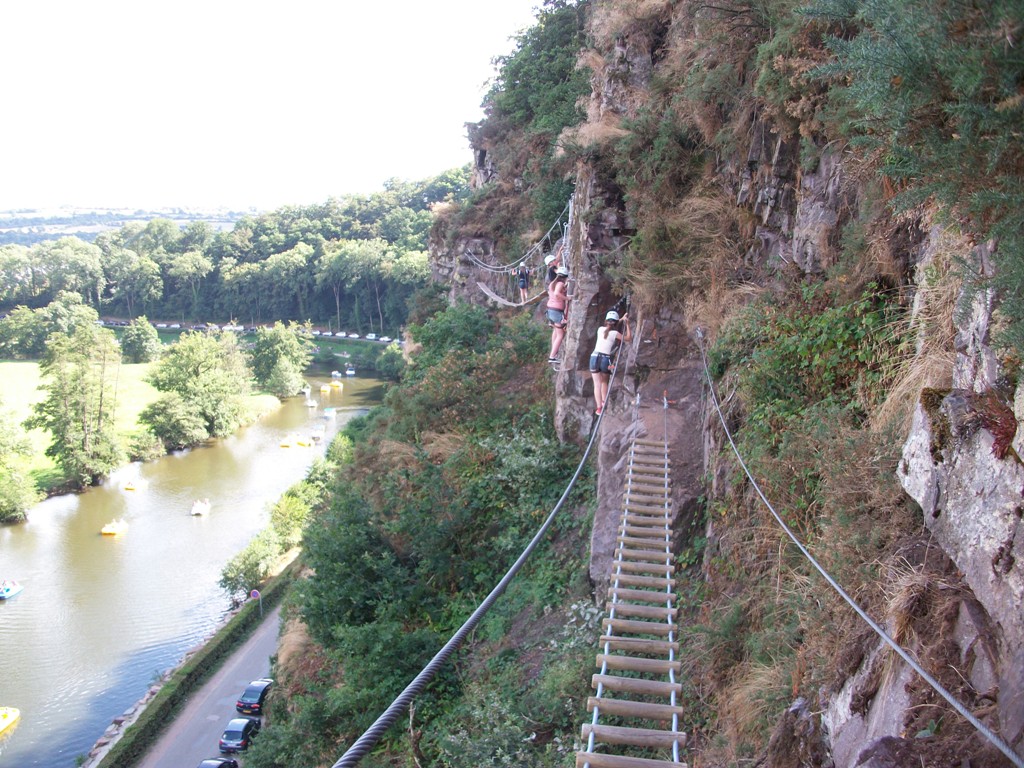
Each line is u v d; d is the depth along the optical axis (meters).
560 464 15.17
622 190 14.03
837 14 5.08
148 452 56.19
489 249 27.91
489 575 14.16
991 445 4.07
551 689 9.89
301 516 37.91
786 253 9.70
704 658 7.96
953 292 5.63
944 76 3.78
